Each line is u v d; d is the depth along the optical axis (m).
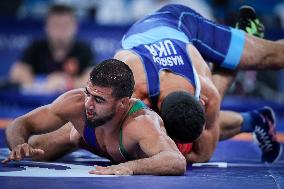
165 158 10.73
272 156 15.17
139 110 11.27
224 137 15.30
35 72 24.30
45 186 9.20
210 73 13.65
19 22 25.73
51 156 12.73
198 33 14.54
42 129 11.77
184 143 11.90
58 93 23.53
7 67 25.88
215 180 10.56
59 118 11.67
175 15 14.54
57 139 12.59
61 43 23.66
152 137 10.88
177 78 12.31
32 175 10.23
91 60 24.08
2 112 23.41
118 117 11.09
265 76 24.66
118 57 12.91
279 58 14.72
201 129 11.70
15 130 11.62
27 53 24.30
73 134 12.34
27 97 24.05
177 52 12.85
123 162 11.65
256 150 17.02
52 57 24.02
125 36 14.12
